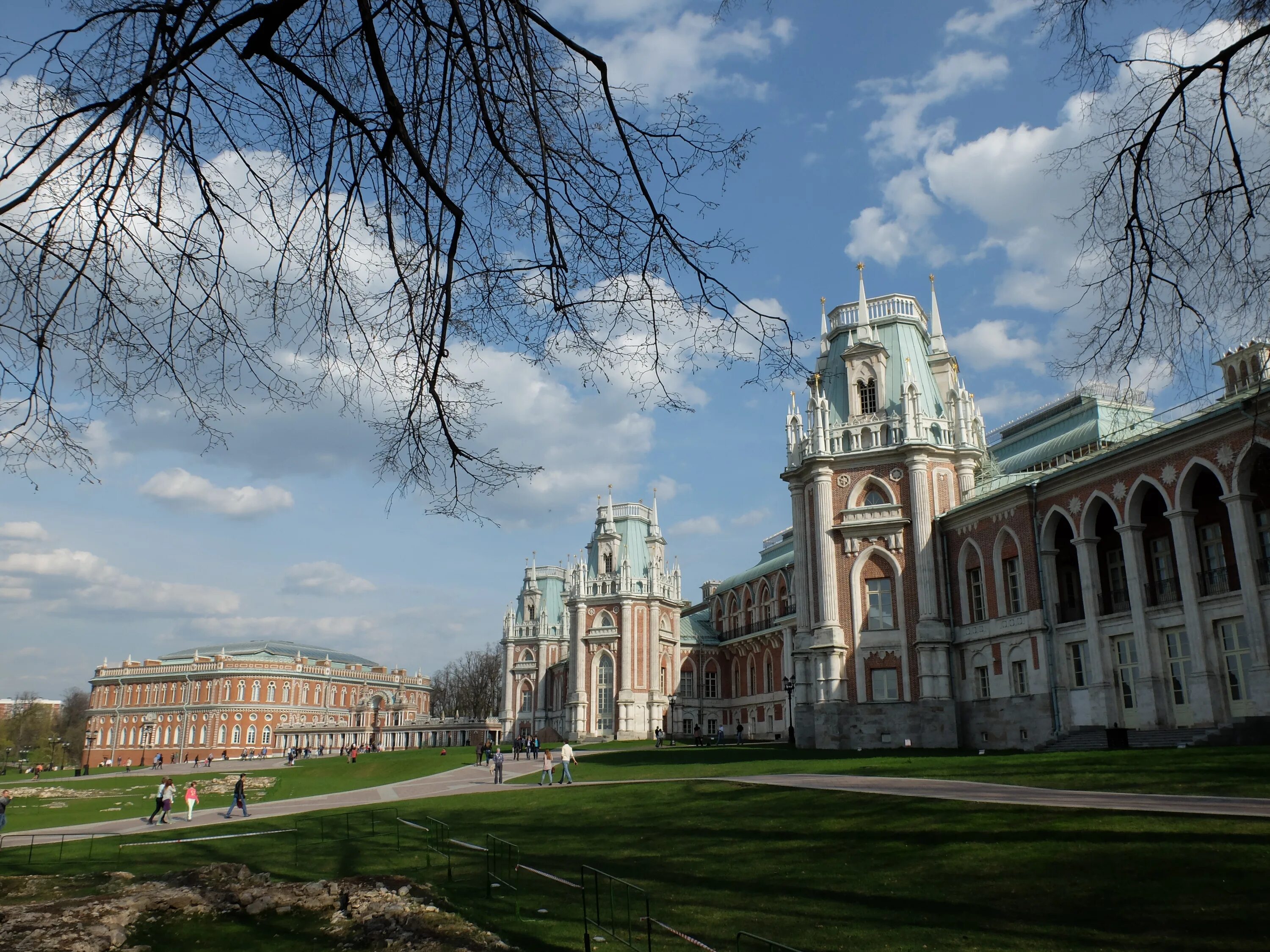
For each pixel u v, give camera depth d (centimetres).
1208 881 1305
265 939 1479
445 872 1997
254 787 6078
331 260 786
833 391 5694
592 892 1678
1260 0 888
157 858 2541
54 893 1927
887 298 5853
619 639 9781
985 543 4800
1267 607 3241
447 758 7256
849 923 1318
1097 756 2866
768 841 2000
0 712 19762
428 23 729
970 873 1522
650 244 797
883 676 5075
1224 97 902
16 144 630
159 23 629
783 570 9131
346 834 2867
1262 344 1033
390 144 741
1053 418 5766
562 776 4338
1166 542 3978
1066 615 4284
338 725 14238
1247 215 913
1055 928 1202
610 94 752
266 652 15088
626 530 10344
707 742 7475
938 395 5672
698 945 1177
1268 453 3256
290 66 693
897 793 2358
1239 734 3116
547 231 796
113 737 15262
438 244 782
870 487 5362
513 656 11988
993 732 4634
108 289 711
